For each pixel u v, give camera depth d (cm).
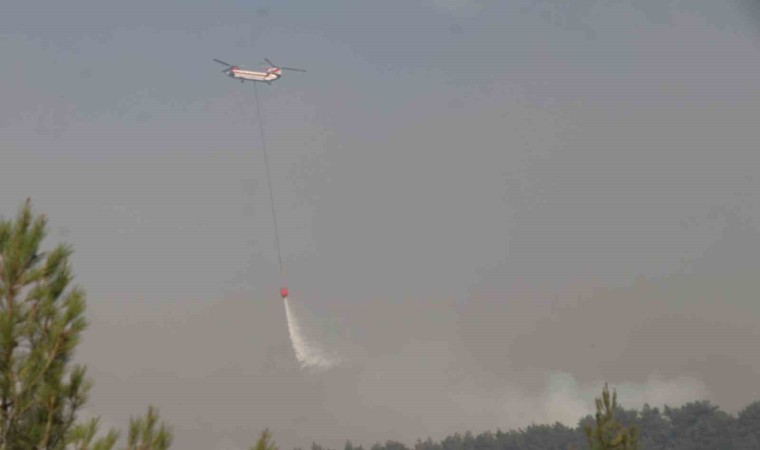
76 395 5044
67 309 5081
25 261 5100
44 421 4903
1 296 5031
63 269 5200
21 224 5181
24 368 4906
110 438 4978
